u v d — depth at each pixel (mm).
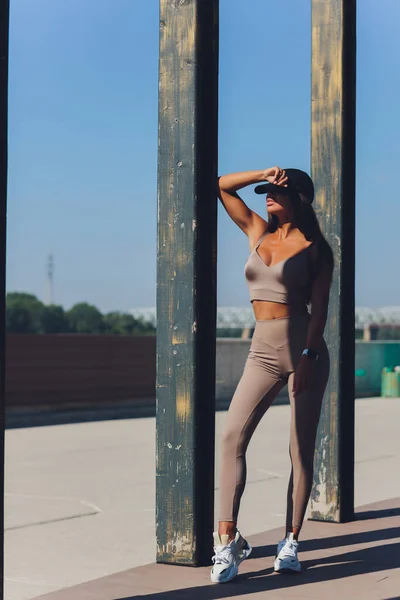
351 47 5918
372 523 5840
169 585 4316
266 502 7074
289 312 4500
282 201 4531
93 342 17156
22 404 15789
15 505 7035
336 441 5855
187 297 4660
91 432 13273
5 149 3451
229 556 4383
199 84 4641
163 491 4754
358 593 4160
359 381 21844
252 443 11430
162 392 4738
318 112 5941
